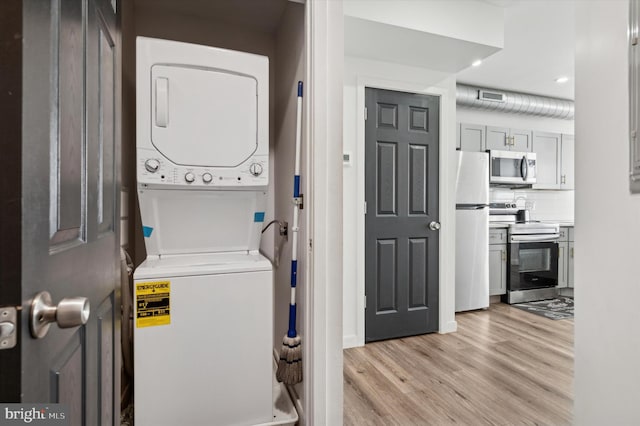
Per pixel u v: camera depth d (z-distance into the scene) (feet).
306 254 4.90
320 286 4.71
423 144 9.33
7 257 1.31
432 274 9.44
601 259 4.06
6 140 1.32
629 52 3.67
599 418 4.08
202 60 4.97
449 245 9.54
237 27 7.33
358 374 6.93
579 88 4.39
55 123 1.72
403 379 6.72
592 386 4.18
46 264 1.57
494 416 5.50
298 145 5.27
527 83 12.62
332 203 4.77
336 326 4.80
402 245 9.13
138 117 4.68
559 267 13.17
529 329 9.62
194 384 4.58
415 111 9.22
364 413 5.57
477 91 12.39
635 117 3.60
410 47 7.86
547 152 14.11
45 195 1.57
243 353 4.81
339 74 4.78
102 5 2.74
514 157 12.97
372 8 6.67
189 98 4.92
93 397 2.48
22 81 1.37
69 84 1.95
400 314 9.06
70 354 1.97
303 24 5.18
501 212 13.93
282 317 6.68
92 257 2.42
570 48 9.85
